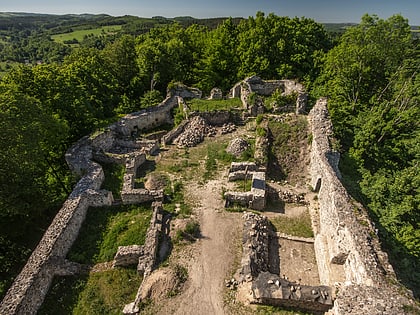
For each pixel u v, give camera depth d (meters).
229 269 14.45
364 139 24.66
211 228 16.89
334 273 13.51
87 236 16.95
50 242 14.82
